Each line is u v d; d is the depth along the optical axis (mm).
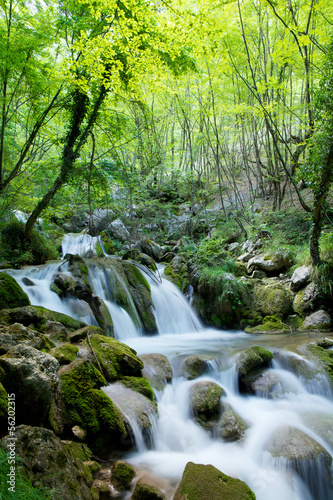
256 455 3811
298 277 9000
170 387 5055
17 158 9414
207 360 5625
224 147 15133
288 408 4801
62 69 7215
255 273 10125
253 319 9062
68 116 9461
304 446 3701
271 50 12305
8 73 7398
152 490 2947
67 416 3428
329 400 5051
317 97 7262
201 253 10914
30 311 4871
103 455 3564
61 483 2408
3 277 5586
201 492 2691
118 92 8125
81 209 12852
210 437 4207
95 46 6660
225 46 10234
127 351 4887
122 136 9766
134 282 8703
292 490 3338
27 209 10188
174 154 18672
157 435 4062
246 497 2711
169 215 15836
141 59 7070
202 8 6617
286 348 6250
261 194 15477
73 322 6035
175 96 12891
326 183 7422
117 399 4047
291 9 8445
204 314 9727
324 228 9703
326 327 7875
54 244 11992
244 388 5367
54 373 3273
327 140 6996
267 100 11469
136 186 13328
